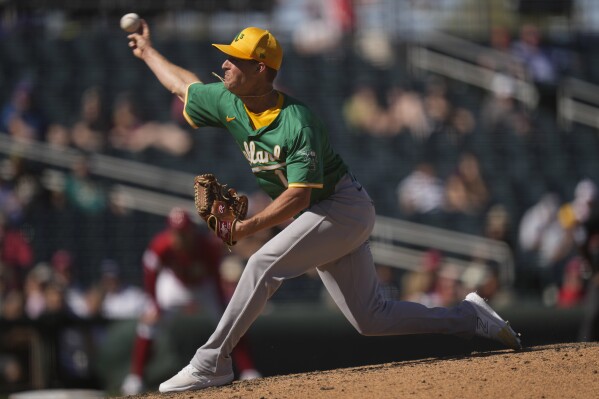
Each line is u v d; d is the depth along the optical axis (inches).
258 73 619.5
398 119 1985.7
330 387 614.2
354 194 651.5
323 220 641.6
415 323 687.7
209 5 2111.2
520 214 1838.1
